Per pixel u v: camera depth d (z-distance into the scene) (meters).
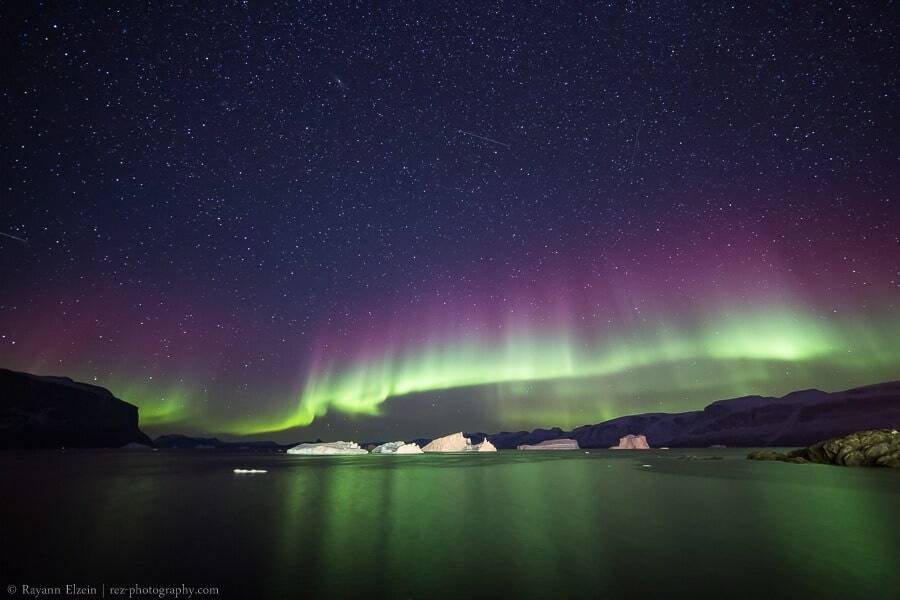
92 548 8.89
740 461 36.09
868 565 7.59
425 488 18.27
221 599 6.30
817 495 15.66
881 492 16.41
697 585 6.68
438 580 6.96
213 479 21.97
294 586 6.76
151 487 18.64
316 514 12.56
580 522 11.32
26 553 8.53
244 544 9.21
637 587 6.60
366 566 7.71
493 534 10.05
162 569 7.58
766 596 6.23
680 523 11.11
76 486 19.11
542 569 7.50
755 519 11.55
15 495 16.27
